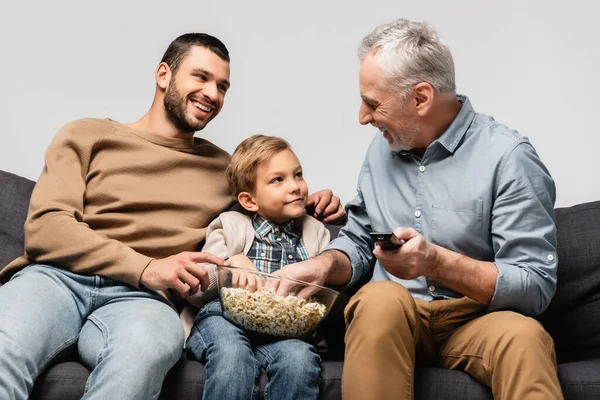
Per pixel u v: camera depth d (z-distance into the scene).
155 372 1.70
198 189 2.23
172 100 2.26
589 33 2.74
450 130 1.96
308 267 1.91
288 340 1.82
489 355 1.67
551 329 2.18
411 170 2.02
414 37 1.92
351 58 2.84
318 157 2.82
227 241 2.12
